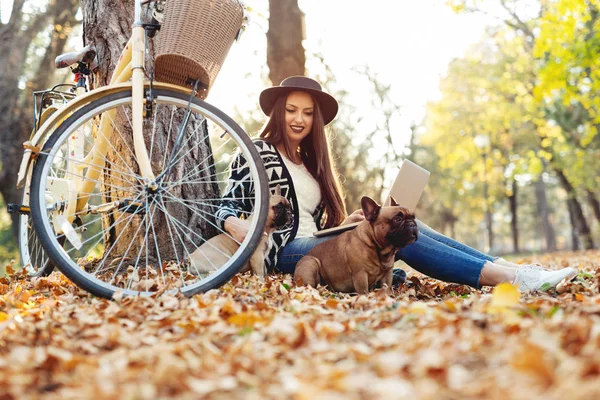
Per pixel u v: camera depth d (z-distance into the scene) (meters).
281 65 8.51
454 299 3.29
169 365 1.88
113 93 3.57
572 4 13.32
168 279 3.68
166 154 4.12
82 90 4.51
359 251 3.80
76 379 1.89
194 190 4.50
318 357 2.02
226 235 3.92
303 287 3.64
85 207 4.25
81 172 4.30
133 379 1.86
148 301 3.23
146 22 3.55
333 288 3.97
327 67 17.19
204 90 3.65
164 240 4.38
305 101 4.29
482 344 2.01
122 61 3.89
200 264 3.89
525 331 2.13
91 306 3.17
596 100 14.80
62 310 3.12
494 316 2.47
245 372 1.89
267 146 4.23
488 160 32.38
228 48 3.59
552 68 14.37
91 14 4.77
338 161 21.31
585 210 48.81
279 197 4.04
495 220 66.75
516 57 25.23
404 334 2.29
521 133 29.39
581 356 1.72
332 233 4.06
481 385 1.60
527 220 64.06
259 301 3.24
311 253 4.01
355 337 2.36
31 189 3.37
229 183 4.04
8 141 15.51
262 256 3.94
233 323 2.62
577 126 21.78
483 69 28.20
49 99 4.80
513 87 24.75
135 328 2.72
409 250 4.05
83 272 3.39
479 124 29.45
